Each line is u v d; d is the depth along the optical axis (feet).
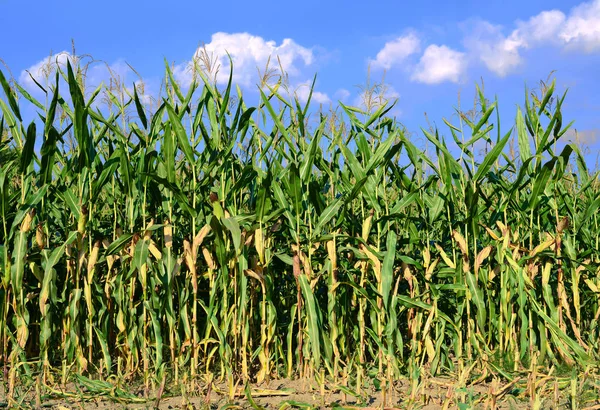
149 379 15.26
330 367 15.08
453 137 17.47
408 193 16.78
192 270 15.19
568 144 15.61
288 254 17.02
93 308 16.24
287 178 15.65
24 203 14.93
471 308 17.85
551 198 17.84
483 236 19.42
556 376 15.28
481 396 13.08
